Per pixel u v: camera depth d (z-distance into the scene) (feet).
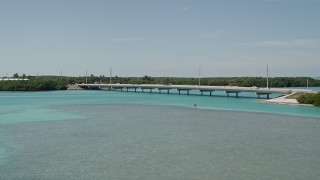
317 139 154.71
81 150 133.08
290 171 107.34
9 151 131.03
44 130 177.37
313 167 111.55
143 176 102.01
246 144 144.25
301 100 328.90
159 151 131.85
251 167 111.34
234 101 394.52
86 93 634.02
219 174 104.17
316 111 268.82
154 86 614.75
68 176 101.65
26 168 109.19
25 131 174.19
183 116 238.68
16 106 321.52
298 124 199.72
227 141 150.10
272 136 161.79
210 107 311.27
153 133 169.07
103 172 105.50
